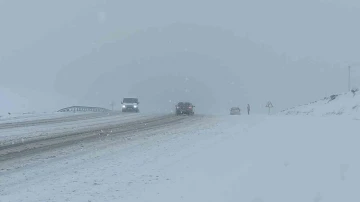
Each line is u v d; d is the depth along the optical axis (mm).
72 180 11172
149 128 29750
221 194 8711
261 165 11336
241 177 10117
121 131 26891
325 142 14094
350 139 14078
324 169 9234
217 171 11570
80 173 12195
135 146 18812
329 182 8086
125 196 9234
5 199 9109
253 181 9391
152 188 9969
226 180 10094
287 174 9445
